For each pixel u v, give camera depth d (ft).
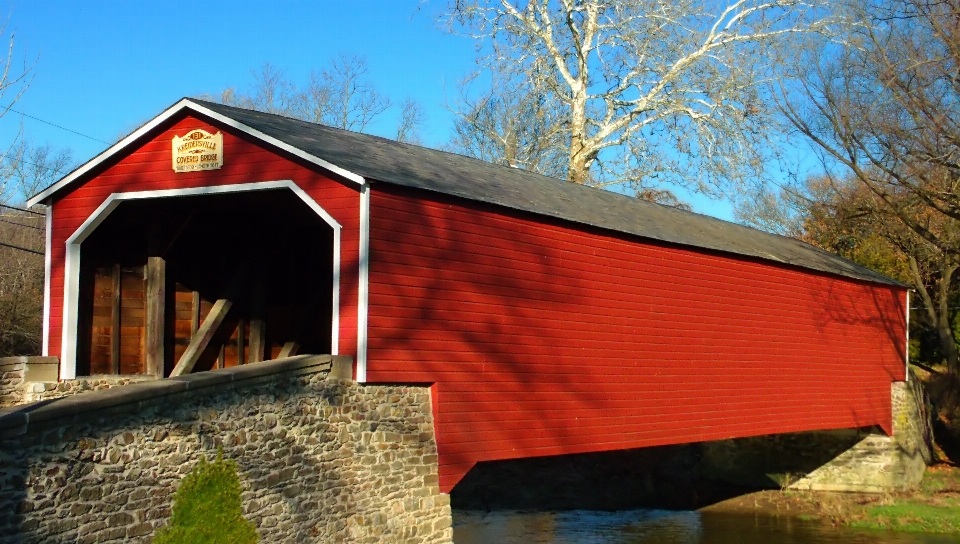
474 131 113.91
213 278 48.60
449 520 39.06
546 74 93.25
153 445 28.22
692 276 53.31
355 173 35.17
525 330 42.47
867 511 66.85
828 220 99.40
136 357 46.32
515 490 79.30
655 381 50.06
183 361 42.16
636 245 49.37
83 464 25.91
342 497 35.01
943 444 83.92
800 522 65.98
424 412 38.37
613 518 70.74
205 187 39.55
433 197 38.40
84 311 44.24
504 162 106.63
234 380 30.99
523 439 41.96
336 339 36.32
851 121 70.33
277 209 45.14
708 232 61.11
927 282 101.19
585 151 94.27
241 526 30.86
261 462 32.01
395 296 36.63
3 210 107.96
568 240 45.14
